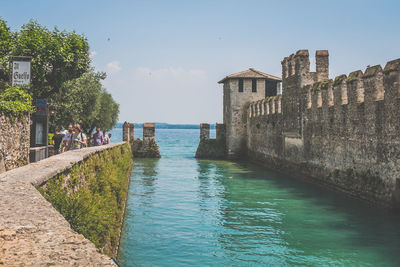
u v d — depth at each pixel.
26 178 6.09
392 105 14.91
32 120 14.91
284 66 29.75
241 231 13.11
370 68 16.92
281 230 13.20
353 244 11.59
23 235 3.38
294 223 14.14
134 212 16.14
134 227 13.66
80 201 7.04
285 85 29.44
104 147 14.88
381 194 15.91
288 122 28.81
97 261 2.85
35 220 3.84
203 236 12.54
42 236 3.37
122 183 15.81
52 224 3.73
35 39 20.34
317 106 23.22
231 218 14.98
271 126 33.53
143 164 38.62
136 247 11.37
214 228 13.51
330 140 21.30
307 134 24.95
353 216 15.12
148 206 17.41
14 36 20.88
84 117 34.66
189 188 22.69
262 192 21.09
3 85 17.72
